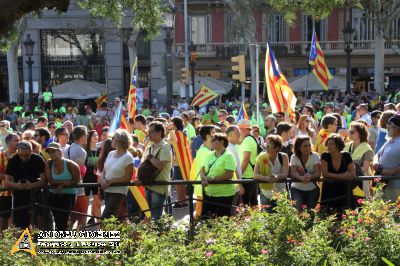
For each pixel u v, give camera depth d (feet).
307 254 30.55
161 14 76.38
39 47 200.75
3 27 34.63
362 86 215.72
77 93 173.68
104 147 46.70
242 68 88.53
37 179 40.65
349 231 33.35
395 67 212.64
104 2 72.79
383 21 142.92
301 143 40.75
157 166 41.24
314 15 73.10
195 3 212.84
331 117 50.24
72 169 40.86
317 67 84.99
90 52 203.10
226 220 36.42
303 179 39.81
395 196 40.32
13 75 165.58
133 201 44.09
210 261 29.68
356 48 213.87
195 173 46.55
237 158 47.09
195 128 73.00
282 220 33.19
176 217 53.16
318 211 38.11
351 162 39.68
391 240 32.09
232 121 66.13
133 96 71.00
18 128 90.22
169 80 142.92
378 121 53.21
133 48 170.91
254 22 170.30
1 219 43.86
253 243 32.01
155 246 32.32
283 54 213.25
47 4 35.32
